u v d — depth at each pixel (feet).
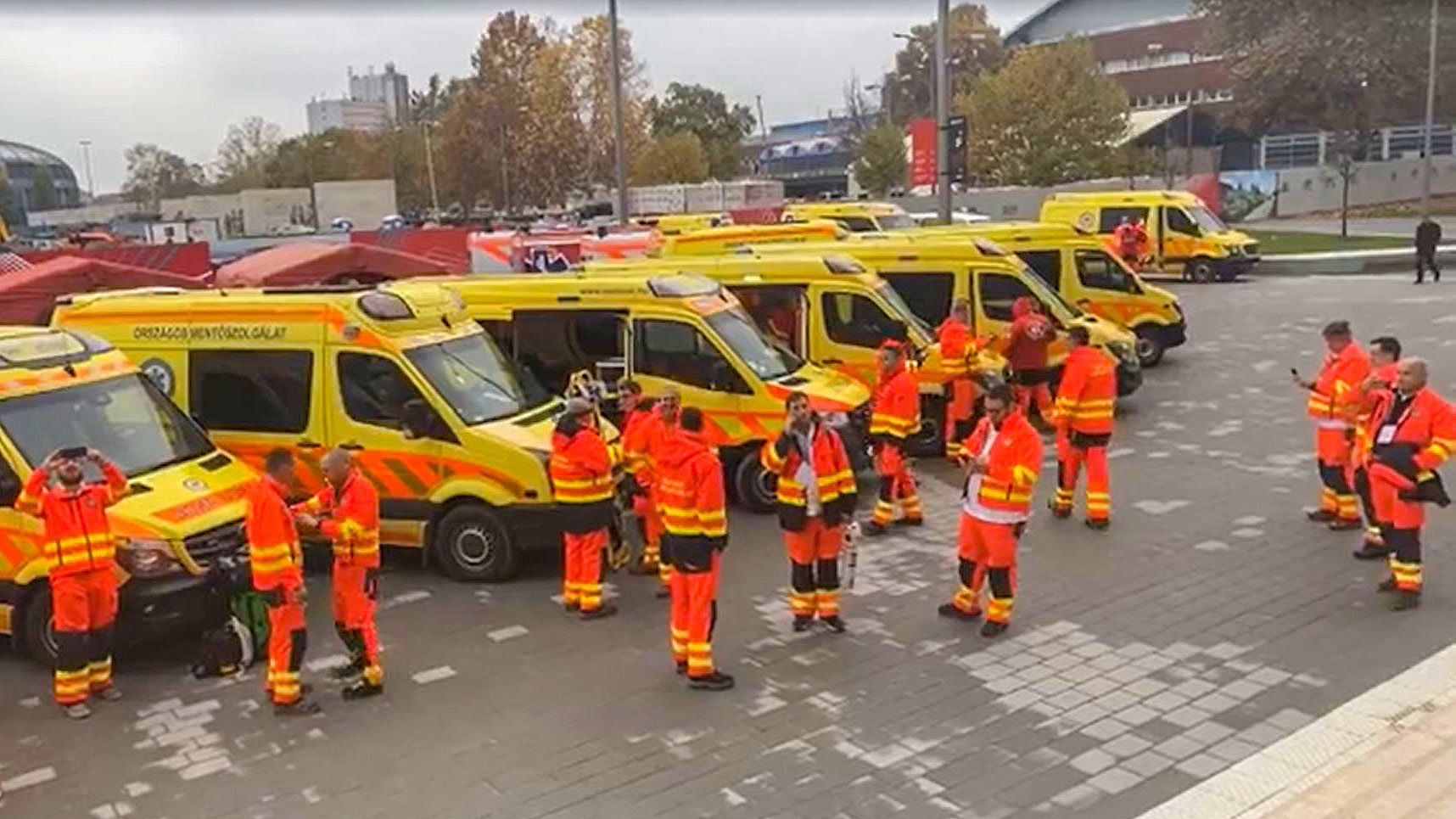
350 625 27.25
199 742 25.58
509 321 44.09
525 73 220.02
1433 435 29.68
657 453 30.01
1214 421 53.88
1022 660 28.30
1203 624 30.09
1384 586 31.60
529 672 28.68
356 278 72.13
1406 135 220.84
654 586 35.01
